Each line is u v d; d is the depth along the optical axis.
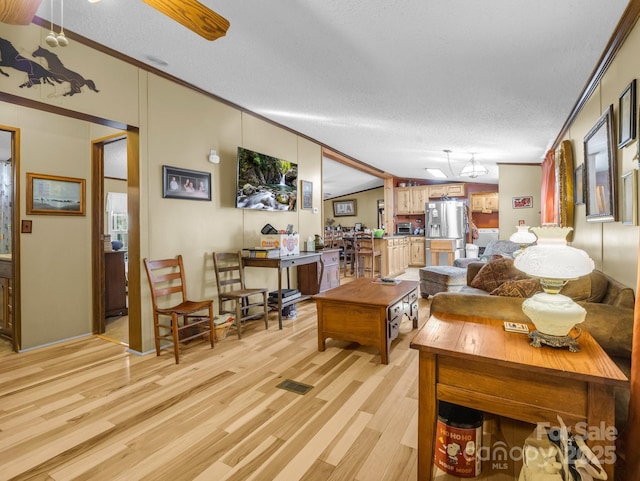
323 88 3.25
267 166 4.26
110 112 2.73
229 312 3.60
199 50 2.65
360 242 7.43
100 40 2.56
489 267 3.46
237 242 3.98
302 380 2.44
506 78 2.72
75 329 3.45
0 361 2.84
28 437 1.80
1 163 4.55
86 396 2.23
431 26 2.07
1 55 2.17
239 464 1.59
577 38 2.11
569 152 3.59
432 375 1.37
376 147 5.64
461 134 4.45
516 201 6.21
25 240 3.12
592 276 1.92
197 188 3.48
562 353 1.26
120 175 5.84
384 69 2.71
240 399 2.18
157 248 3.12
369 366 2.68
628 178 1.94
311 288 4.99
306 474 1.52
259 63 2.83
